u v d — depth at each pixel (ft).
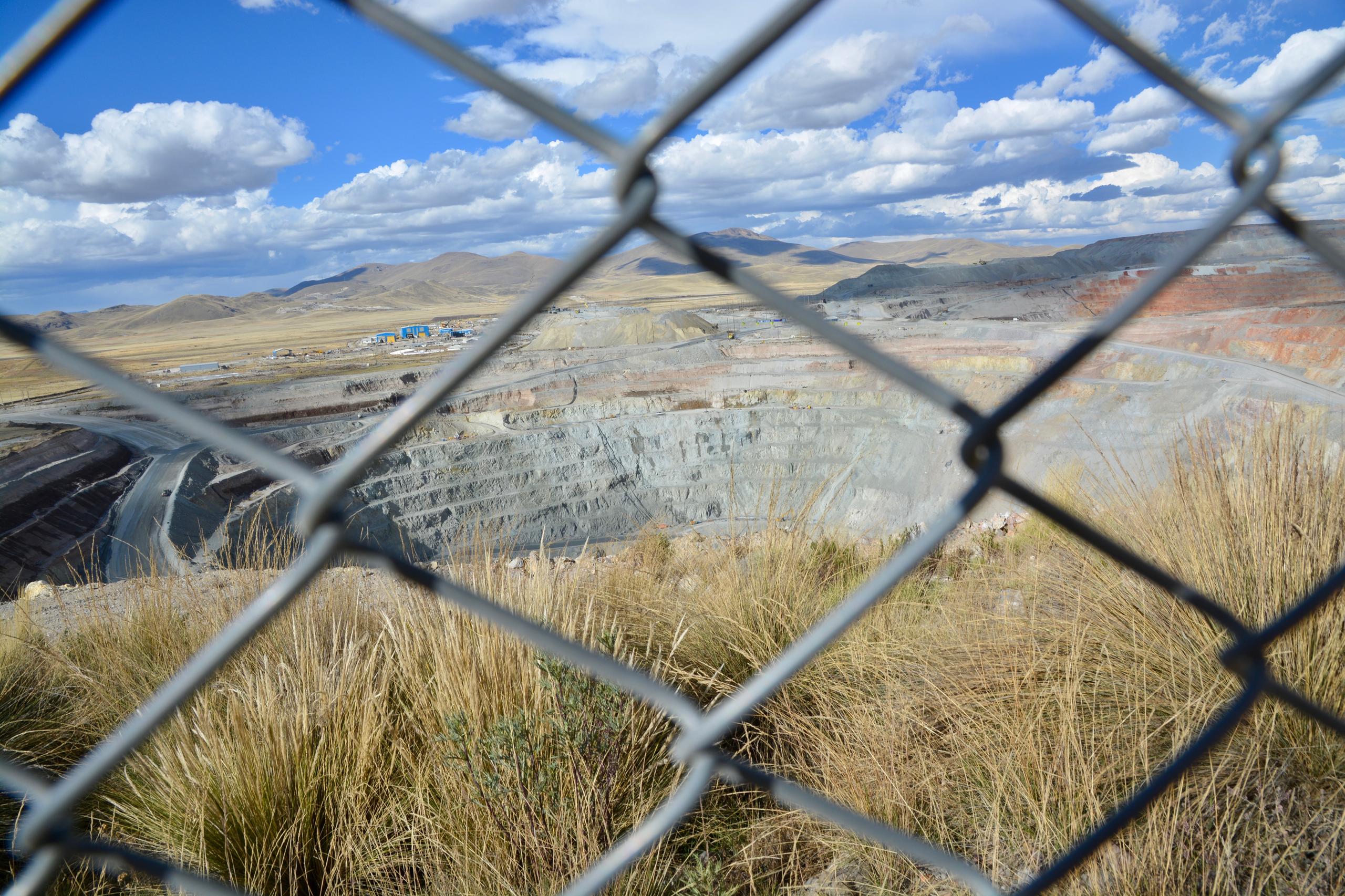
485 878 6.99
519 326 1.79
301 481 1.83
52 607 16.79
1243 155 2.22
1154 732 7.06
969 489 2.33
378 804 7.77
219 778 7.44
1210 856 5.95
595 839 7.06
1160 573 2.73
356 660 9.13
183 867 7.00
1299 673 7.02
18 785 2.08
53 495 186.80
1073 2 2.00
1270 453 8.57
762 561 11.73
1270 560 7.64
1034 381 2.20
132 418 288.71
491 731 7.57
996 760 7.22
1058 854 6.22
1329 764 6.63
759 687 2.46
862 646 9.72
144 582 12.82
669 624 10.51
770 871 7.22
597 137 1.73
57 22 1.29
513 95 1.67
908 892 6.59
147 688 10.12
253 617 2.02
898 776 7.31
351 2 1.54
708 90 1.68
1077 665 7.47
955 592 11.33
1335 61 2.14
